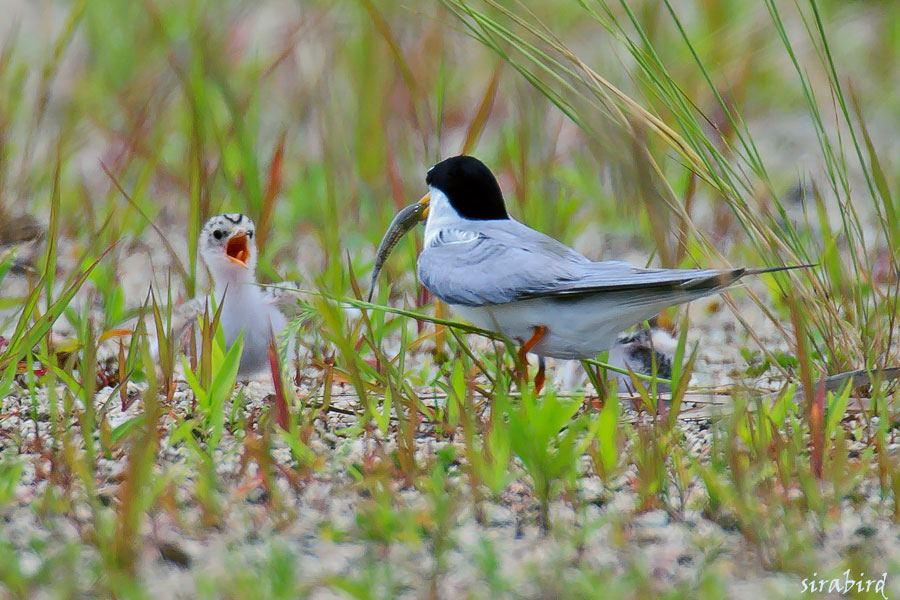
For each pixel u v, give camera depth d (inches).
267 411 365.4
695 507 317.7
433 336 437.1
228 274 438.3
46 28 720.3
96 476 334.3
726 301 421.7
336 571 284.2
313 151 648.4
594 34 741.3
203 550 294.2
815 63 779.4
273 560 280.1
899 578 284.0
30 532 300.0
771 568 286.8
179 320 442.9
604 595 270.5
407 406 380.5
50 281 419.2
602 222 599.2
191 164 535.5
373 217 585.6
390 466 331.9
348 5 717.9
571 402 355.9
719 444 341.4
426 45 689.0
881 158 664.4
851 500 321.7
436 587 277.3
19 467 316.8
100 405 388.8
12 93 627.5
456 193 414.0
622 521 307.3
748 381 424.8
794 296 403.2
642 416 387.2
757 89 753.0
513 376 393.4
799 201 622.2
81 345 424.8
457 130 699.4
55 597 267.3
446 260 387.9
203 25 650.2
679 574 286.2
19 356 380.2
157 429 350.6
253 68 679.7
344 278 504.1
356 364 382.0
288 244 562.9
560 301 370.9
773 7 415.5
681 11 854.5
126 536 285.7
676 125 569.3
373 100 647.8
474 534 305.0
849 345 406.6
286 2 775.7
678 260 489.7
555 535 304.2
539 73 604.7
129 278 528.4
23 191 574.9
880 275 520.4
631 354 438.6
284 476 334.3
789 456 330.3
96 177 631.8
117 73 692.7
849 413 382.3
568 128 697.6
